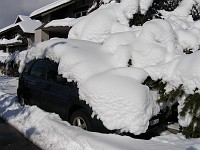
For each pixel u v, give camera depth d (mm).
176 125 5582
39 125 5387
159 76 5094
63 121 5301
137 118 4242
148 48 5660
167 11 9641
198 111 4410
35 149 4520
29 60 7133
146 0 7969
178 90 4688
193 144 4184
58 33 22031
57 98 5500
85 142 4164
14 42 28109
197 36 6453
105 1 11164
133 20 7750
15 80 15195
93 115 4543
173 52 5570
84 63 5250
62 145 4379
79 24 8148
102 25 7270
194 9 9344
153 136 4965
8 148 4566
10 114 6570
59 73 5477
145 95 4484
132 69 5078
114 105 4352
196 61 4574
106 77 4816
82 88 4832
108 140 4125
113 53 5934
